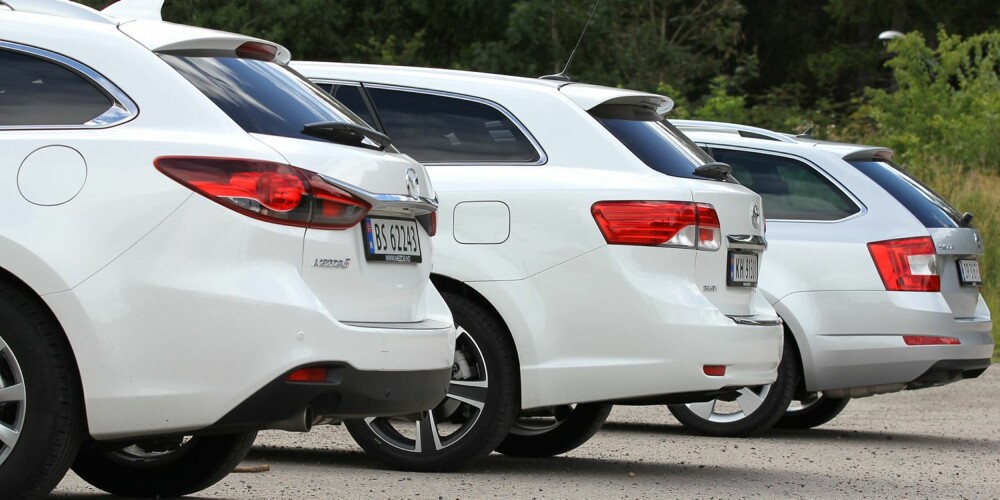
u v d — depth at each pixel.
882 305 21.28
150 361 11.04
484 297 16.08
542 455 18.39
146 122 11.50
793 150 22.45
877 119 78.25
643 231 15.90
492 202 16.22
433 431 16.16
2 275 11.21
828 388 21.53
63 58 11.67
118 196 11.13
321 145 11.94
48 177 11.19
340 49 106.00
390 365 11.77
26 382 11.08
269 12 105.38
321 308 11.34
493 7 102.12
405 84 17.44
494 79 17.28
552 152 16.66
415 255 12.83
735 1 100.50
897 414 25.42
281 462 17.05
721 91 79.25
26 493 11.10
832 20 129.62
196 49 12.09
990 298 44.31
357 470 16.36
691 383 15.70
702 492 15.50
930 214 21.91
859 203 21.89
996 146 66.12
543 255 16.00
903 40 78.06
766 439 21.45
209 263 11.12
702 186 16.44
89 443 12.41
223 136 11.48
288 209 11.32
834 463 18.67
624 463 17.97
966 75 84.00
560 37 94.81
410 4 104.25
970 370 21.83
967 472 18.08
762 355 16.33
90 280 10.99
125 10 13.41
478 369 16.11
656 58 96.62
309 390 11.23
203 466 13.83
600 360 15.84
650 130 17.09
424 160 16.95
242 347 11.09
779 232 21.86
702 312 15.80
